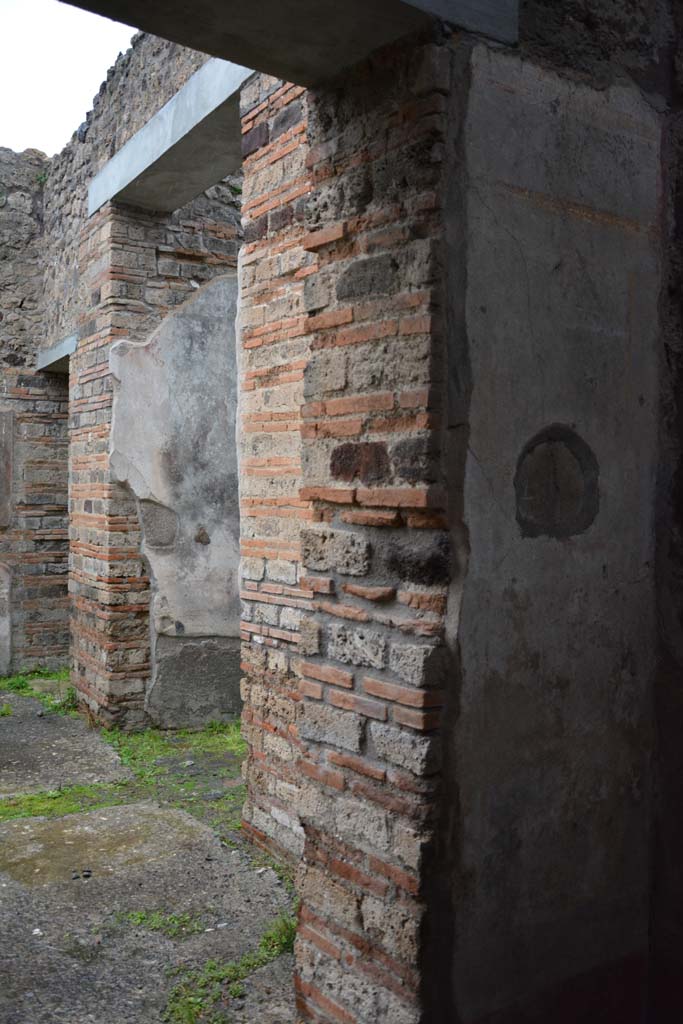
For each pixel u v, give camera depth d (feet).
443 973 7.68
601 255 8.56
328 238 8.59
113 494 22.20
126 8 7.43
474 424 7.71
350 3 7.20
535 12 8.12
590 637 8.61
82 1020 9.74
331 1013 8.57
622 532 8.84
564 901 8.50
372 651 8.16
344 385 8.45
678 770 8.91
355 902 8.29
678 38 9.20
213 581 23.15
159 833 15.19
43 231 29.58
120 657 22.24
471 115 7.64
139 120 20.25
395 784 7.85
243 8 7.36
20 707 25.16
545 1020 8.38
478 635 7.78
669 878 9.01
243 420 15.24
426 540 7.70
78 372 24.56
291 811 13.84
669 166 9.14
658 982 9.15
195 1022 9.72
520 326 7.98
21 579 29.66
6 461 29.32
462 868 7.77
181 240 23.16
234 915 12.26
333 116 8.59
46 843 14.76
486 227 7.75
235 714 23.32
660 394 9.11
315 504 8.95
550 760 8.34
